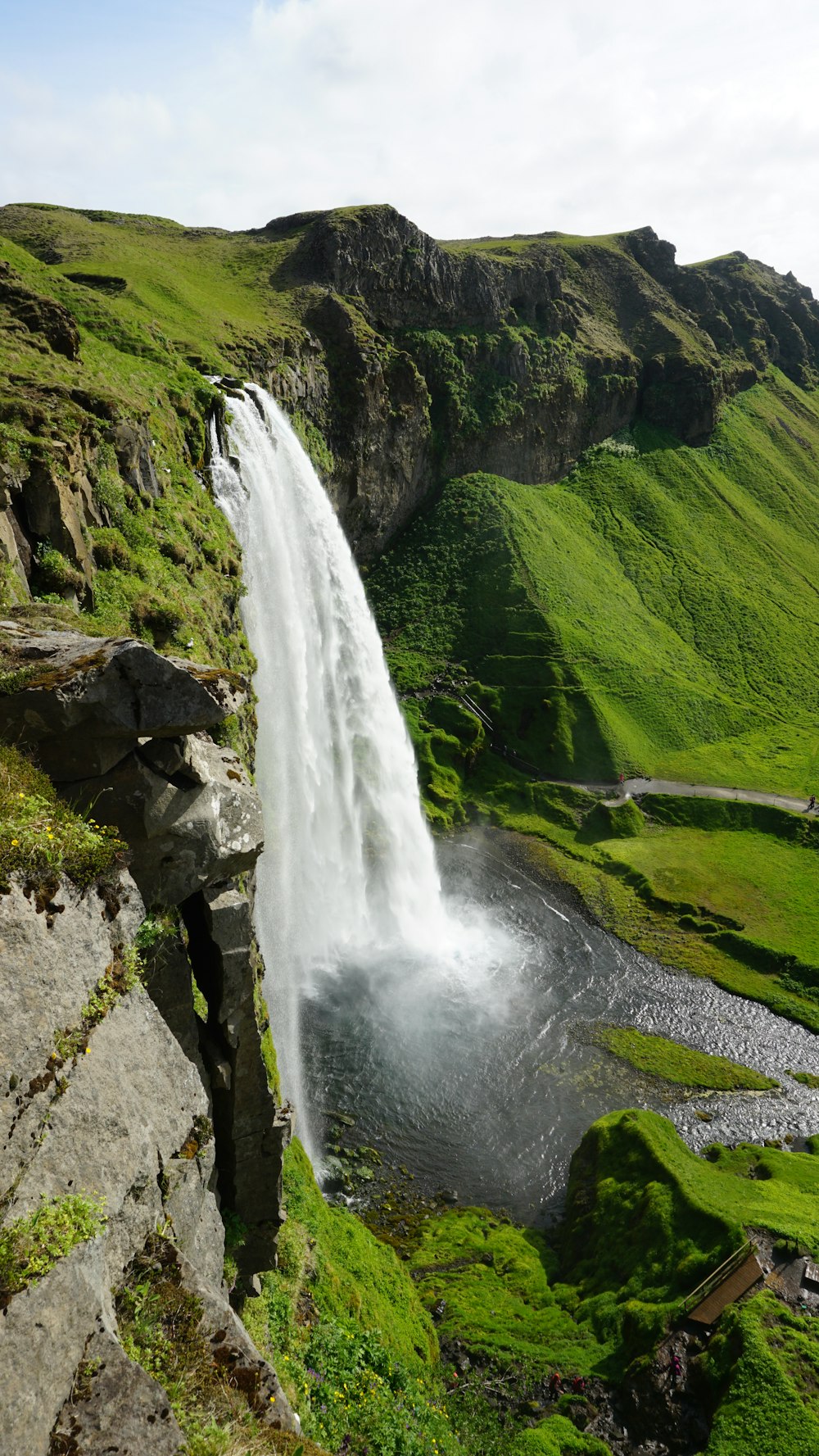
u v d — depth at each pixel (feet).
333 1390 58.03
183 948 42.37
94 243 295.69
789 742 313.53
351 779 220.64
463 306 403.34
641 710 305.73
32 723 37.50
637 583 393.09
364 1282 92.22
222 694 45.52
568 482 444.55
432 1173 128.88
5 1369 23.56
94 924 34.63
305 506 220.02
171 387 157.48
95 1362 26.61
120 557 99.25
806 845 247.29
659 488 455.63
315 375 303.07
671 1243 108.78
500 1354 95.50
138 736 38.93
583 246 566.36
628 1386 92.73
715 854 240.73
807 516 484.74
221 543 132.77
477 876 228.02
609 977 185.78
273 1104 48.44
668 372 500.74
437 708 295.07
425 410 366.63
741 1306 96.84
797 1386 88.02
